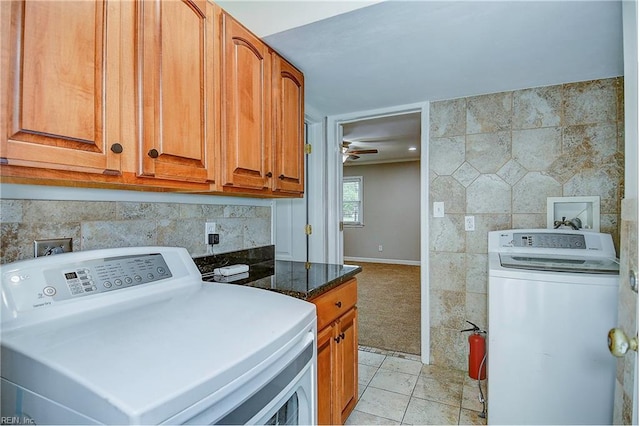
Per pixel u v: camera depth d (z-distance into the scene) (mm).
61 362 634
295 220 3072
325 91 2389
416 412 1966
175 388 586
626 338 756
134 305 1005
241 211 2037
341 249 3105
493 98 2416
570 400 1517
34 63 803
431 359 2600
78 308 911
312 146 3055
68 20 872
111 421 539
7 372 697
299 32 1573
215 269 1741
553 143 2242
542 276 1563
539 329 1569
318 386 1489
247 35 1531
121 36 998
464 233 2500
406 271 6598
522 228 2316
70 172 885
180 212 1620
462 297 2506
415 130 4477
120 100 992
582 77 2111
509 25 1505
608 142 2104
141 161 1046
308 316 1044
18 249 1032
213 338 789
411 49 1743
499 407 1642
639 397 747
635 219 887
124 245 1356
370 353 2799
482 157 2447
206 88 1297
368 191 7871
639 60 735
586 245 2027
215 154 1344
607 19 1451
